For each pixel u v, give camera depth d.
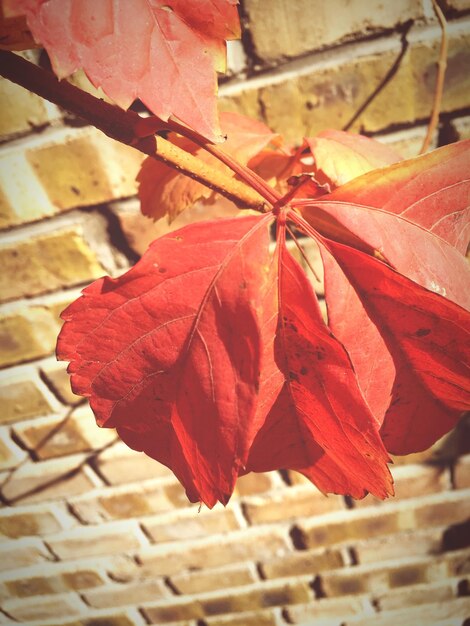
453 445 0.99
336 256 0.46
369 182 0.47
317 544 1.15
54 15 0.34
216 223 0.43
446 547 1.14
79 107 0.42
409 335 0.47
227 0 0.38
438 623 1.28
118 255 0.85
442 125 0.76
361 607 1.26
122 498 1.08
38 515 1.10
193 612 1.29
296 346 0.46
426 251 0.49
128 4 0.36
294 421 0.52
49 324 0.90
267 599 1.26
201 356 0.44
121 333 0.44
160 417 0.48
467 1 0.68
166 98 0.38
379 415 0.51
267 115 0.76
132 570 1.20
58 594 1.25
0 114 0.74
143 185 0.66
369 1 0.69
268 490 1.07
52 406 0.97
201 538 1.15
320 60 0.72
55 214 0.81
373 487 0.51
